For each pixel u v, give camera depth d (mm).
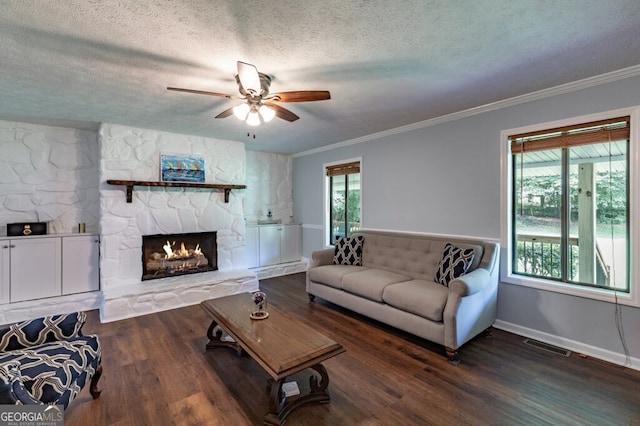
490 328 3240
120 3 1606
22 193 3961
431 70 2465
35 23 1780
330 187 5801
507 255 3275
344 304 3740
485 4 1653
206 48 2094
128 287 4016
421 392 2230
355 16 1749
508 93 3002
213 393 2230
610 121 2621
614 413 2002
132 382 2359
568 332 2873
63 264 3941
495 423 1916
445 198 3807
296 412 2023
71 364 1822
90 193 4367
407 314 3037
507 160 3258
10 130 3883
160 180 4375
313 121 3943
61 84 2672
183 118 3738
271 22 1799
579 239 2955
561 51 2184
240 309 2746
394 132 4375
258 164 6164
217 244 4922
